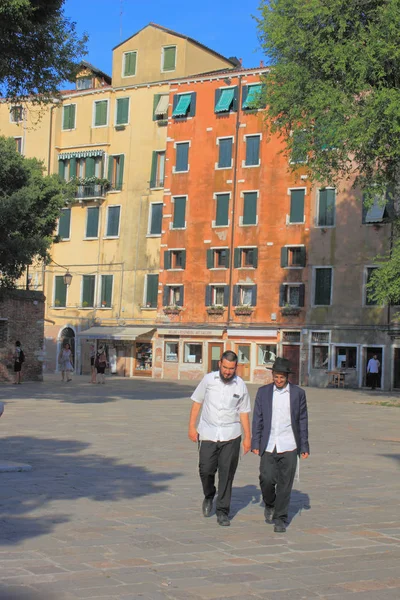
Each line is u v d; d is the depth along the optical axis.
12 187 37.53
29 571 7.26
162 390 38.91
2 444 16.31
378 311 49.84
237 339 54.94
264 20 32.16
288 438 9.56
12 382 42.62
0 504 10.23
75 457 14.73
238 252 55.16
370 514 10.56
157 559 7.88
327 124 30.62
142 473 13.14
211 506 10.05
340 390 47.00
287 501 9.38
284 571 7.64
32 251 33.59
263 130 54.03
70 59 22.75
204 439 9.73
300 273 52.84
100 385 42.44
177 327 57.06
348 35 31.02
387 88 29.34
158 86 59.44
